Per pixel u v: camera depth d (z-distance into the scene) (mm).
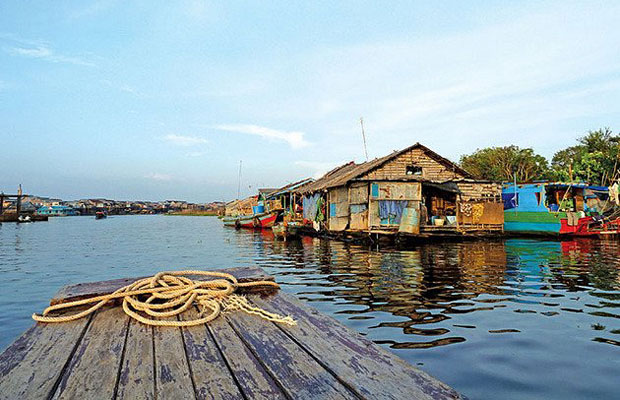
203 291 3832
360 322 6590
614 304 7668
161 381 2195
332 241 23906
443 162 25859
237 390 2088
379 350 2621
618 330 6094
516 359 4984
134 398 2006
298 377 2217
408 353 5203
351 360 2439
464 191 25312
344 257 15844
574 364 4832
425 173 25672
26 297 9586
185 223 70750
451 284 9781
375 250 18156
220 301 3686
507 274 11156
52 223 65938
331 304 7863
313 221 28859
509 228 24438
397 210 21203
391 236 20547
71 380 2203
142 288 3936
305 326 3133
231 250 20422
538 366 4777
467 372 4621
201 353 2605
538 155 42188
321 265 13719
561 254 15492
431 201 25625
